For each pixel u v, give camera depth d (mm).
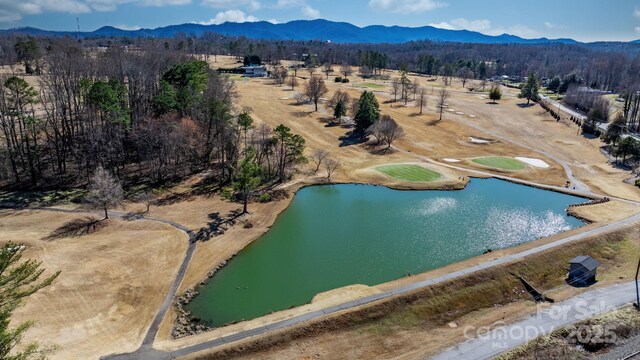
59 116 80125
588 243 52344
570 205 68500
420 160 90312
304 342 35156
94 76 91312
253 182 61062
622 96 164375
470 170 85438
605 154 95438
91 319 37125
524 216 64000
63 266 44281
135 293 41344
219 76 105938
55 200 60125
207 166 76062
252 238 54562
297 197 70812
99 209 57094
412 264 49531
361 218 62625
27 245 47438
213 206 62375
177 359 32531
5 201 59062
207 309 40375
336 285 44969
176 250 49688
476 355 33531
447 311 40156
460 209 66625
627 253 51375
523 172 84000
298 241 54938
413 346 35312
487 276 44625
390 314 38750
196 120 77750
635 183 77188
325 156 82688
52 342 33906
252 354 33719
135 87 83312
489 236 56969
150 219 56594
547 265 47781
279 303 41562
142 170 71812
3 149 66812
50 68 82875
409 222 61375
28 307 37656
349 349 34844
